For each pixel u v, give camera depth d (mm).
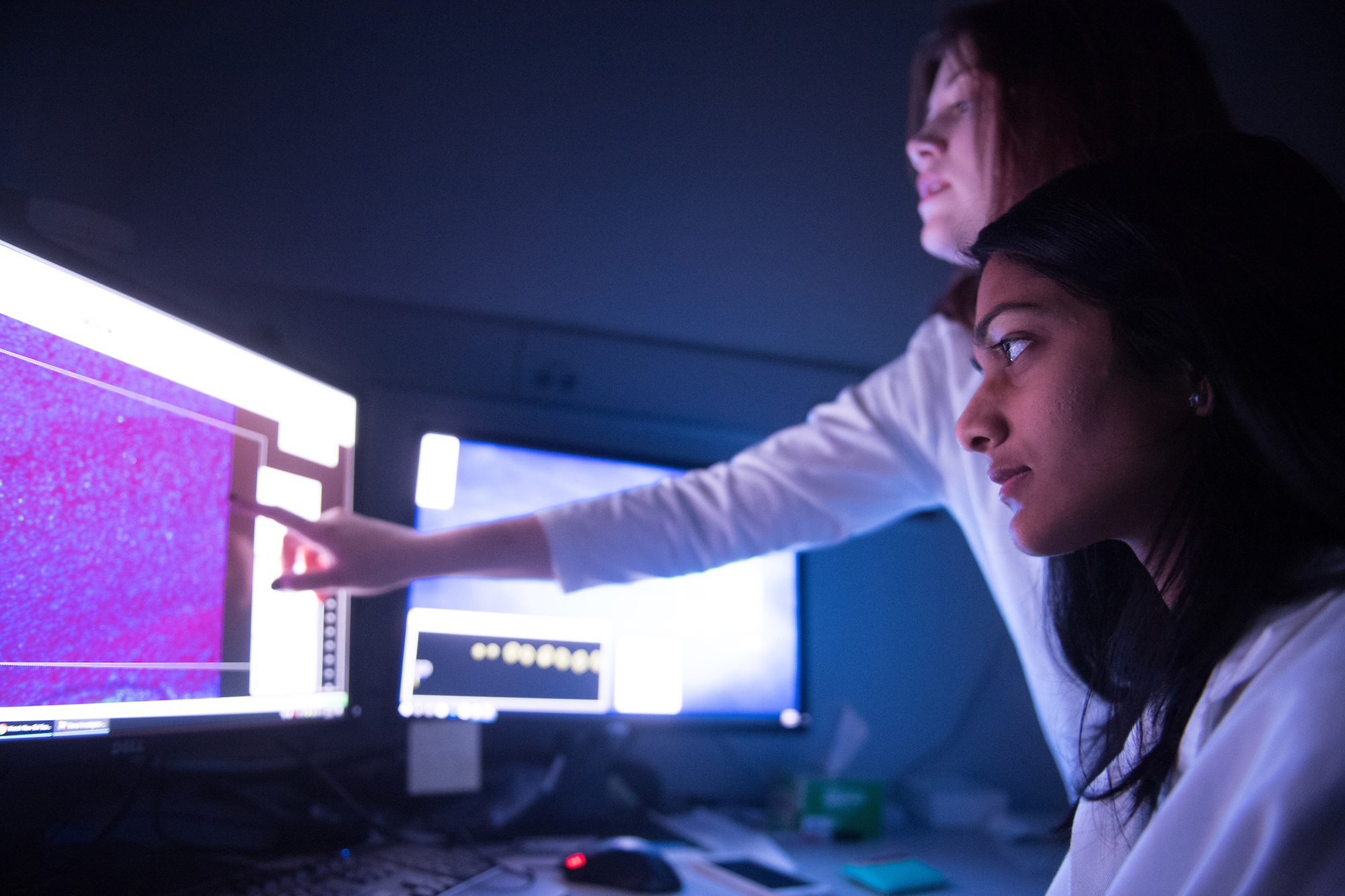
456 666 1041
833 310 1480
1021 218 490
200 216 1190
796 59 1465
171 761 1003
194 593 705
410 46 1294
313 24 1254
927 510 1461
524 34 1344
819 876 963
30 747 566
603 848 853
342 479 923
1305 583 413
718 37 1428
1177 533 457
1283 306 414
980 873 1002
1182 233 433
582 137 1362
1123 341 448
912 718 1409
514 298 1323
